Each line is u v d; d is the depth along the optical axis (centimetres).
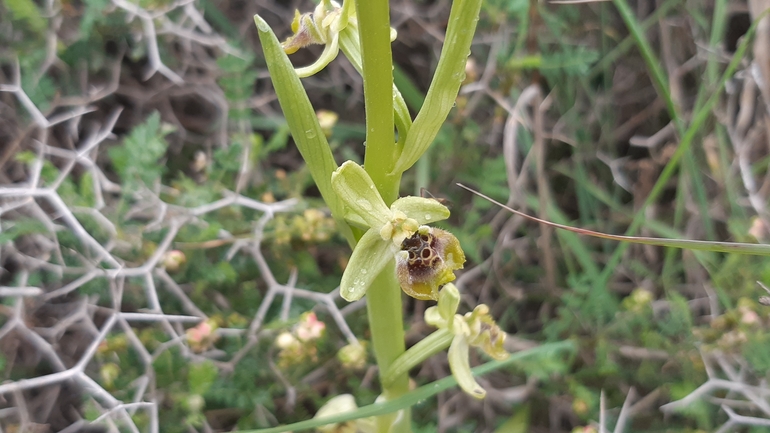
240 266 15
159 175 14
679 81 19
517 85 17
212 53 19
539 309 17
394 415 11
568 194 19
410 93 15
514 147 16
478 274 17
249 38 19
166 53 17
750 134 17
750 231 15
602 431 12
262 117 18
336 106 19
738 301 14
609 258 18
